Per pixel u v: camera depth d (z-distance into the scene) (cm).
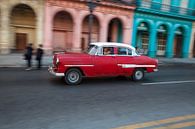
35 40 2255
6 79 1102
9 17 2047
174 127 584
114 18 2611
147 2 2739
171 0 2931
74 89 955
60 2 2222
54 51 2347
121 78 1252
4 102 739
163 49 3083
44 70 1469
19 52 2212
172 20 2991
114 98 839
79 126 573
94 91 934
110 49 1124
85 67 1061
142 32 2853
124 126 580
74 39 2362
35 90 909
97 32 2578
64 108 705
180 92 985
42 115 639
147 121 620
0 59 1775
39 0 2128
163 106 766
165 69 1820
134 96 880
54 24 2320
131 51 1178
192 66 2275
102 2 2419
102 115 655
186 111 722
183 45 3192
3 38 2044
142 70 1212
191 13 3119
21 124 574
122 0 2592
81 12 2352
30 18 2219
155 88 1044
